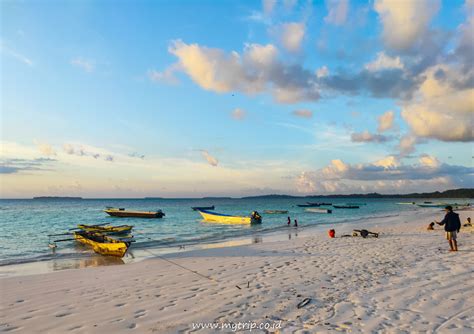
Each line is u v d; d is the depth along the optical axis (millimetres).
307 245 16031
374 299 7066
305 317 6164
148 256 15688
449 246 13859
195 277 9875
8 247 20391
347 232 24531
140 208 104250
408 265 10305
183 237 24766
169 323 6082
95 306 7262
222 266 11484
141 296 7961
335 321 5898
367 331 5402
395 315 6078
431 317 5930
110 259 15266
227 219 40562
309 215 60781
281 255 13359
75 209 94688
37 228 35344
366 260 11477
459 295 7121
